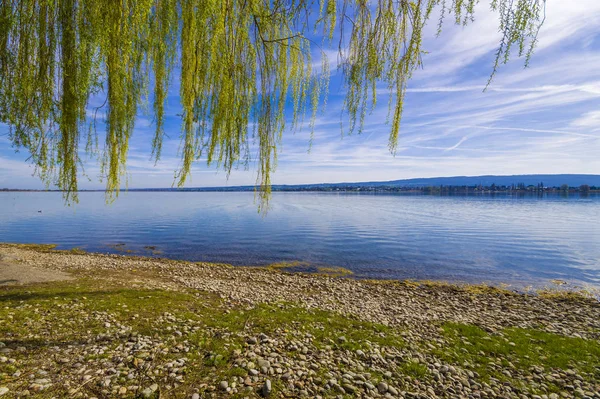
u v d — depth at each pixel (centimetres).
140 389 426
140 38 280
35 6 251
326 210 7294
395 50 269
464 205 9406
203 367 505
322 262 2120
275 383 475
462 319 981
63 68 253
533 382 583
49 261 1712
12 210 7575
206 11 282
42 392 401
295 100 361
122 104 279
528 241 3066
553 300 1332
